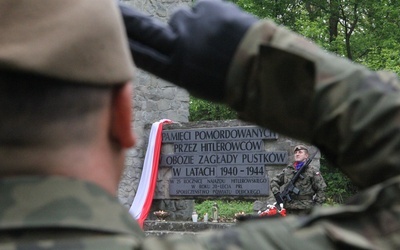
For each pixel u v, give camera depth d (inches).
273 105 47.3
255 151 634.2
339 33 1482.5
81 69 40.8
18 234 38.9
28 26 40.1
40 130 41.1
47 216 39.5
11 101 40.6
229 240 41.6
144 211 665.6
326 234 41.4
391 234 40.9
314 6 1433.3
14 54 39.3
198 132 660.1
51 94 41.0
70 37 40.5
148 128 722.8
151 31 50.1
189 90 50.0
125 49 43.2
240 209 898.1
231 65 48.2
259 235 41.8
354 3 1339.8
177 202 694.5
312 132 46.9
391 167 43.8
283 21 1381.6
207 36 48.6
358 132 44.4
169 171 672.4
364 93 44.9
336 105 45.3
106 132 43.6
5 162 40.8
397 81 45.8
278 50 46.3
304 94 46.3
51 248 38.6
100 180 43.1
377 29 1370.6
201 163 656.4
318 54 46.7
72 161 42.0
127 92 43.9
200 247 41.2
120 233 40.5
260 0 1353.3
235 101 48.6
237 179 641.0
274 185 573.9
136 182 706.2
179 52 49.3
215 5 49.8
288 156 623.2
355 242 40.4
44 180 40.6
